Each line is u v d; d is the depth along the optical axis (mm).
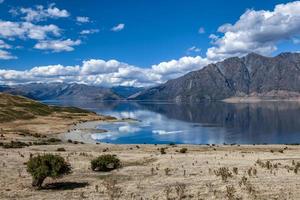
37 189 28703
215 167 38156
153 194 25484
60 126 179750
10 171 36625
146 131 177125
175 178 32094
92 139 140625
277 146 87750
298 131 185500
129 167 39875
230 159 45750
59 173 30547
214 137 156875
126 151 68562
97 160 38188
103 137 148875
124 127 193750
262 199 22984
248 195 24109
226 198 23641
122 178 33062
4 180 32094
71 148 76375
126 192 26406
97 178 33469
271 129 196125
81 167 40281
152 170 35531
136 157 49406
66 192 27234
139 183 30125
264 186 26984
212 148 80312
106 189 27938
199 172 35219
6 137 108125
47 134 146125
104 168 38219
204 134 168625
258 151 68875
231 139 150500
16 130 150750
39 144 94438
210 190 26250
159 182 30359
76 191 27531
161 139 147125
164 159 45812
